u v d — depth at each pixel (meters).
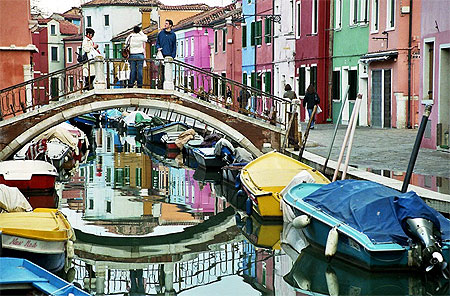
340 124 34.03
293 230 16.20
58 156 26.08
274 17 41.97
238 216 18.52
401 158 19.95
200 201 20.66
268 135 23.53
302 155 21.03
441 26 21.50
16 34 30.05
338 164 16.44
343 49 33.91
